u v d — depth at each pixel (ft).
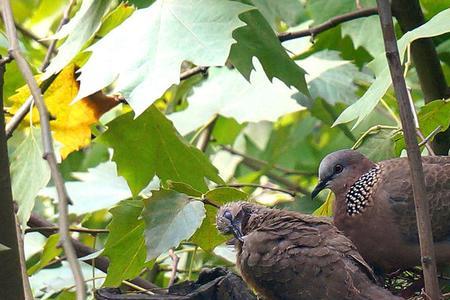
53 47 41.57
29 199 33.50
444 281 35.27
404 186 34.42
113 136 37.27
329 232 32.55
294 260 31.60
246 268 32.30
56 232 39.55
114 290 31.07
